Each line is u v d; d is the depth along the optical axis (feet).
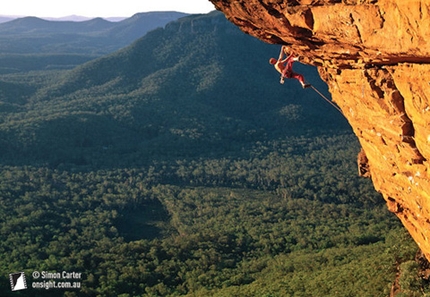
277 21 34.47
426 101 28.71
